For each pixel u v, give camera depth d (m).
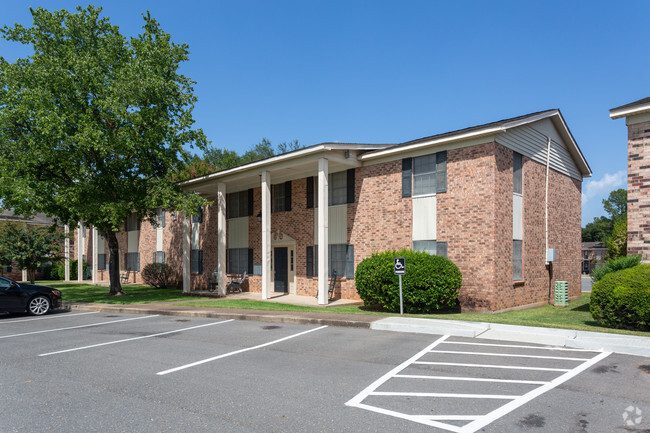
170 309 14.49
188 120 19.58
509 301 14.23
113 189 19.34
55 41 18.50
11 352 8.59
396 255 13.79
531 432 4.45
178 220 26.47
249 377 6.52
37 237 27.27
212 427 4.65
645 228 11.37
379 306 14.97
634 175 11.59
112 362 7.61
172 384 6.22
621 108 11.62
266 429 4.59
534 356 7.59
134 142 17.67
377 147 17.03
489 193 13.59
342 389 5.89
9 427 4.72
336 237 17.91
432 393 5.69
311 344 8.84
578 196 20.12
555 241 17.81
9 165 17.52
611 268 11.73
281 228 20.03
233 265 22.50
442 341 8.91
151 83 17.72
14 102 17.83
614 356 7.53
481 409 5.11
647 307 9.25
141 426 4.70
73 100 18.05
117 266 21.56
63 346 9.12
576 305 16.72
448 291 13.11
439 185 14.75
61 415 5.06
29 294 14.38
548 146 17.36
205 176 20.55
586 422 4.70
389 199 16.19
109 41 18.86
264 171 17.98
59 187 18.84
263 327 11.10
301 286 19.02
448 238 14.48
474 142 14.05
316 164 16.77
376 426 4.64
